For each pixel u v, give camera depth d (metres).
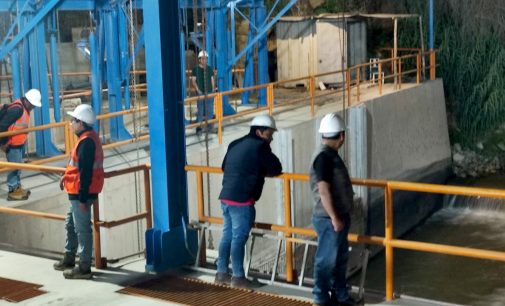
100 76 18.25
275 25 32.25
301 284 8.58
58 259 10.10
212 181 15.96
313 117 20.48
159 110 9.16
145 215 9.69
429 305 7.83
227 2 22.39
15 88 16.81
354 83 27.75
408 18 31.39
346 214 7.32
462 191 7.25
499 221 23.73
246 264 9.48
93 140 8.55
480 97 30.16
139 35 18.84
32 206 12.55
